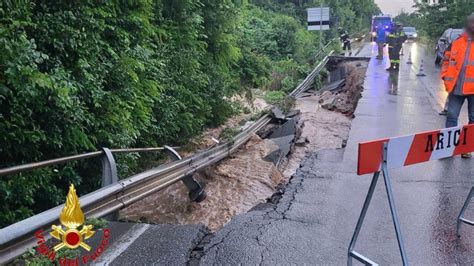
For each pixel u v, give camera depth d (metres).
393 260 4.40
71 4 6.94
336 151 8.98
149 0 9.52
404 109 12.64
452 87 7.55
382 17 46.09
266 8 42.56
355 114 11.96
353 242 4.02
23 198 5.98
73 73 6.99
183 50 11.98
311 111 16.84
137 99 8.95
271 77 23.75
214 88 14.02
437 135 4.25
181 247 4.57
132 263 4.20
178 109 11.29
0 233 3.71
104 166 5.87
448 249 4.62
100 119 7.62
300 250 4.62
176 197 8.00
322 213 5.68
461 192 6.25
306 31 40.31
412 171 7.16
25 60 5.48
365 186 6.66
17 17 5.84
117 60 8.09
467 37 7.45
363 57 29.44
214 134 13.45
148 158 10.16
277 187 8.95
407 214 5.53
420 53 34.47
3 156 6.07
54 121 6.46
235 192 8.38
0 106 5.79
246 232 5.08
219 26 14.96
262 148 11.14
